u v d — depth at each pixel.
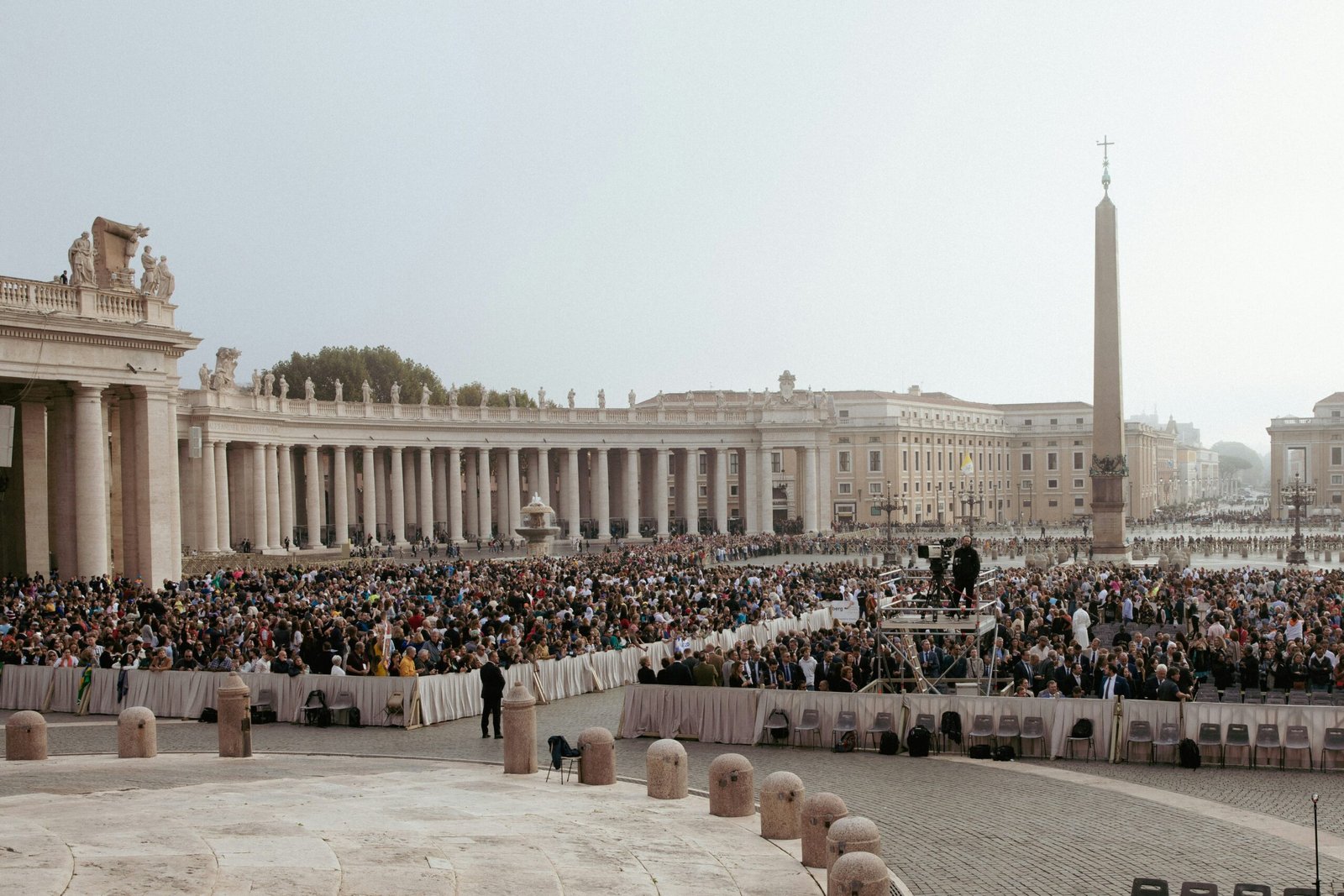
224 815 14.95
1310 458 175.00
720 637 37.16
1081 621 37.75
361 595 43.00
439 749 24.95
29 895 10.30
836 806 14.88
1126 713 23.81
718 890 13.09
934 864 15.93
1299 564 82.31
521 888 12.19
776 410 119.81
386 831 14.46
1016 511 180.00
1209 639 33.03
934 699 24.97
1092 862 16.08
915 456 153.25
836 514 150.25
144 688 28.77
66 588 42.53
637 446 115.38
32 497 49.28
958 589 30.45
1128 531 148.00
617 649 34.06
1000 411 180.62
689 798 19.58
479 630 33.28
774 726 25.92
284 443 90.88
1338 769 22.69
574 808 17.89
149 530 50.31
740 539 102.56
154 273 51.22
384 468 117.06
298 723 28.09
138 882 11.06
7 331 44.41
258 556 73.81
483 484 107.44
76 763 21.61
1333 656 29.81
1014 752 24.34
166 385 51.12
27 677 29.59
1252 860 16.16
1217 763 23.39
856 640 31.52
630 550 89.00
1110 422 72.38
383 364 137.12
